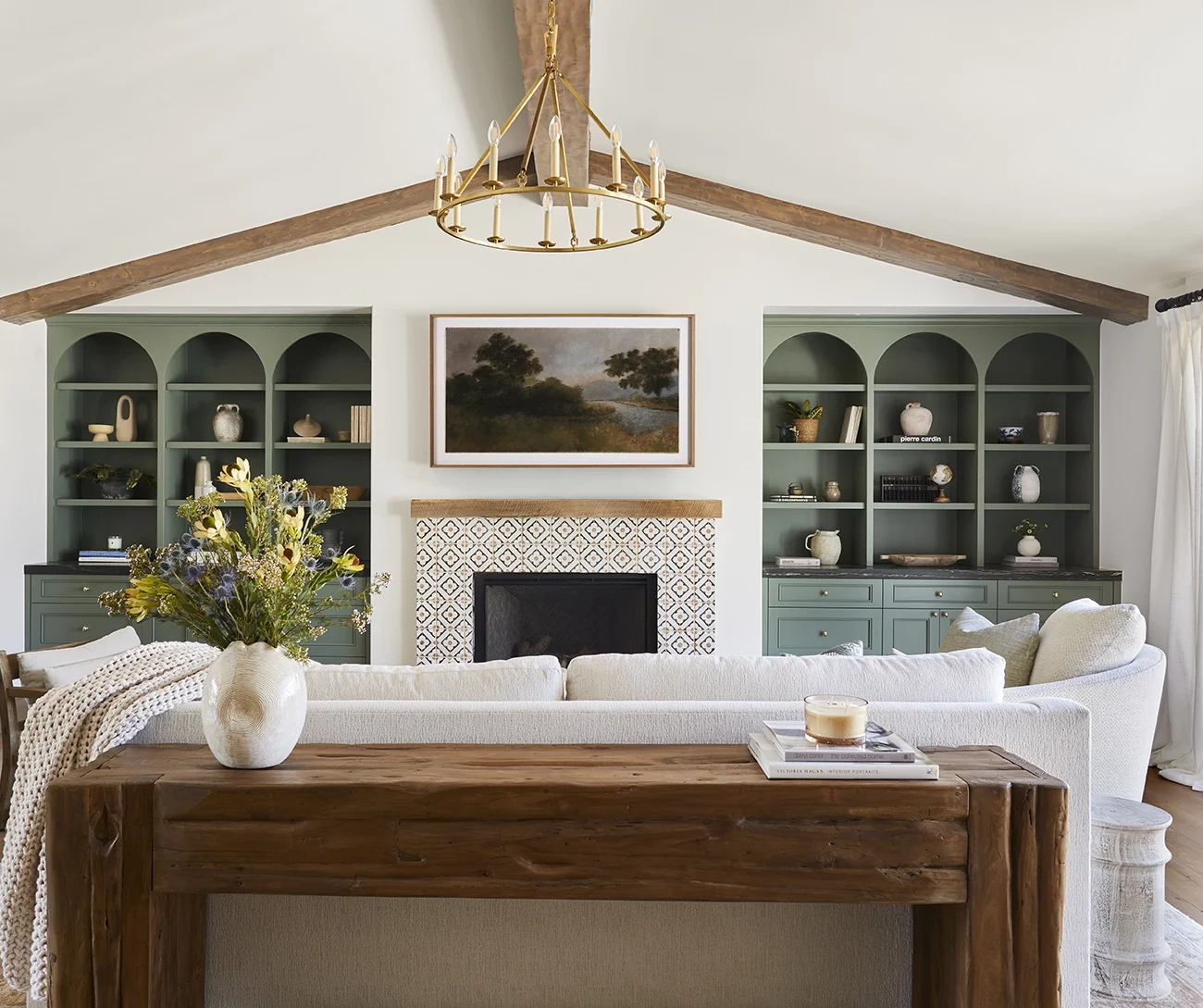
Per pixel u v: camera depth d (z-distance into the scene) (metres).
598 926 2.08
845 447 5.80
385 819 1.73
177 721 2.03
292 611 1.87
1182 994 2.53
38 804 1.98
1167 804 4.11
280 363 5.85
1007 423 6.13
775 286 5.30
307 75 3.46
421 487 5.32
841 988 2.08
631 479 5.32
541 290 5.29
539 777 1.76
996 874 1.73
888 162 4.21
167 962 1.82
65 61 3.00
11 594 5.37
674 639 5.25
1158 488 4.84
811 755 1.78
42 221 4.26
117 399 6.12
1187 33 2.82
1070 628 3.26
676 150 4.63
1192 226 4.20
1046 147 3.75
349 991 2.09
